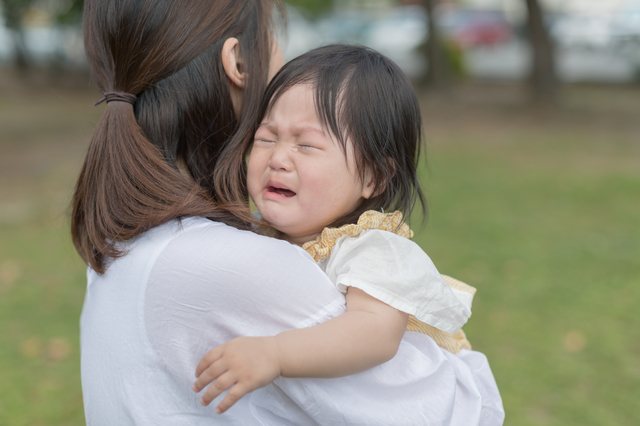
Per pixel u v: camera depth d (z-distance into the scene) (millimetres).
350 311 1002
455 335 1337
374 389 997
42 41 18391
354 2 19906
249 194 1197
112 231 1021
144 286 965
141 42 1089
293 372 921
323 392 959
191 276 944
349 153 1149
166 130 1121
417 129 1325
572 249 4926
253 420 978
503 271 4504
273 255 970
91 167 1093
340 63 1203
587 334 3588
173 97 1123
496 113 11688
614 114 11109
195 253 953
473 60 17391
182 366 955
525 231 5375
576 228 5445
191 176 1159
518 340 3533
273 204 1136
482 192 6637
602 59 15367
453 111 12047
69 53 18266
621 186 6754
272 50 1337
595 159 8125
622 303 3977
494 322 3748
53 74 17953
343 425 968
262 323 963
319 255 1123
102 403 999
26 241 5281
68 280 4488
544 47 12109
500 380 3125
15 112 12531
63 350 3506
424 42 14039
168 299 951
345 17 18547
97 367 1010
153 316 959
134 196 1036
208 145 1185
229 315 953
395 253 1058
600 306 3938
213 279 941
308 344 931
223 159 1166
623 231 5332
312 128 1129
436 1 13875
